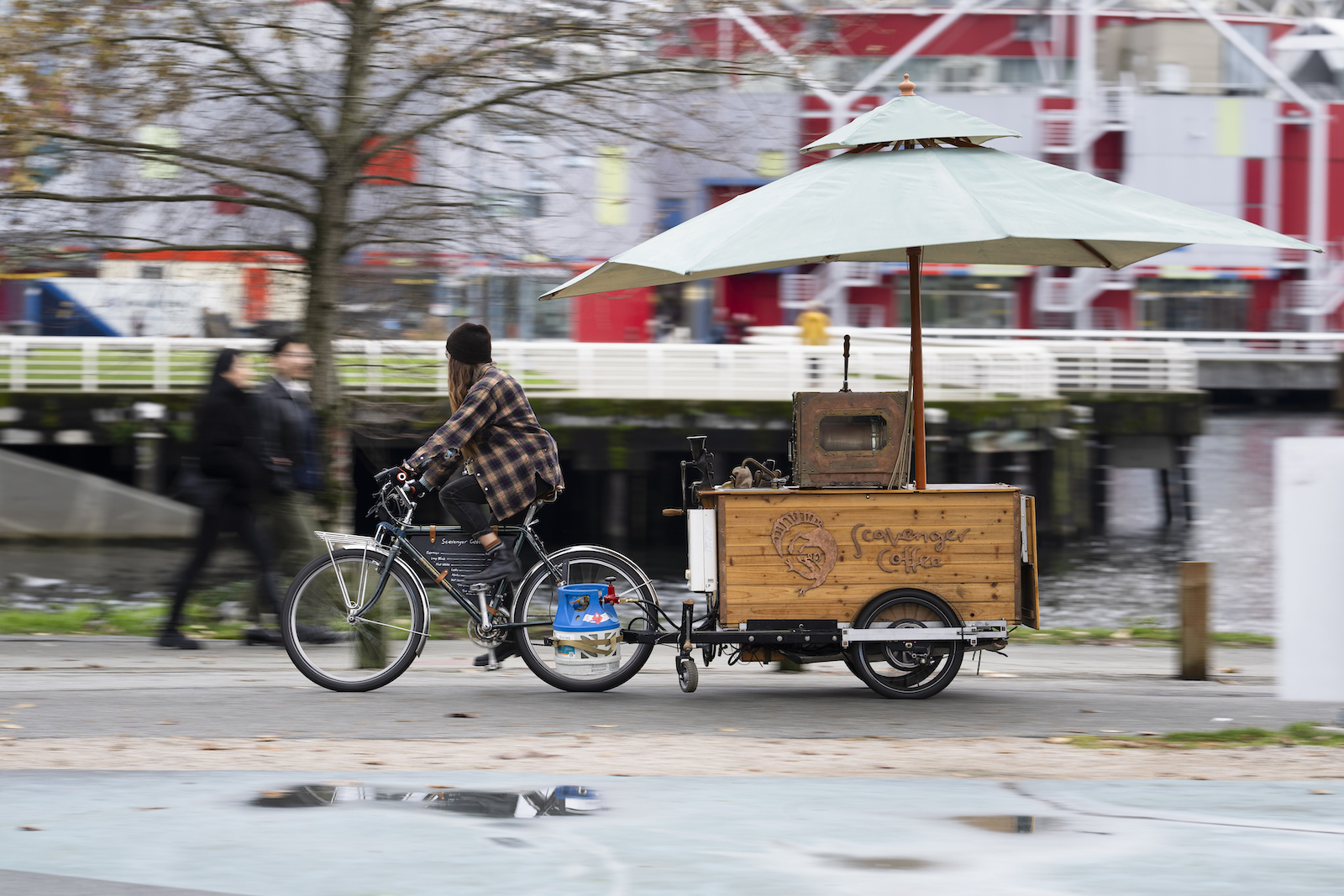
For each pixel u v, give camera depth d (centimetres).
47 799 1259
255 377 4294
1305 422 14112
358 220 3809
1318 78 13150
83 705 2075
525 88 3684
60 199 3584
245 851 1093
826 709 2138
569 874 1043
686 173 3956
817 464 2169
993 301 11950
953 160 2102
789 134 3984
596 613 2230
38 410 6912
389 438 5153
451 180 3862
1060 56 11775
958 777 1499
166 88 3556
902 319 11319
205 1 3459
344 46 3606
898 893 1009
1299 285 13262
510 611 2269
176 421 6962
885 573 2167
